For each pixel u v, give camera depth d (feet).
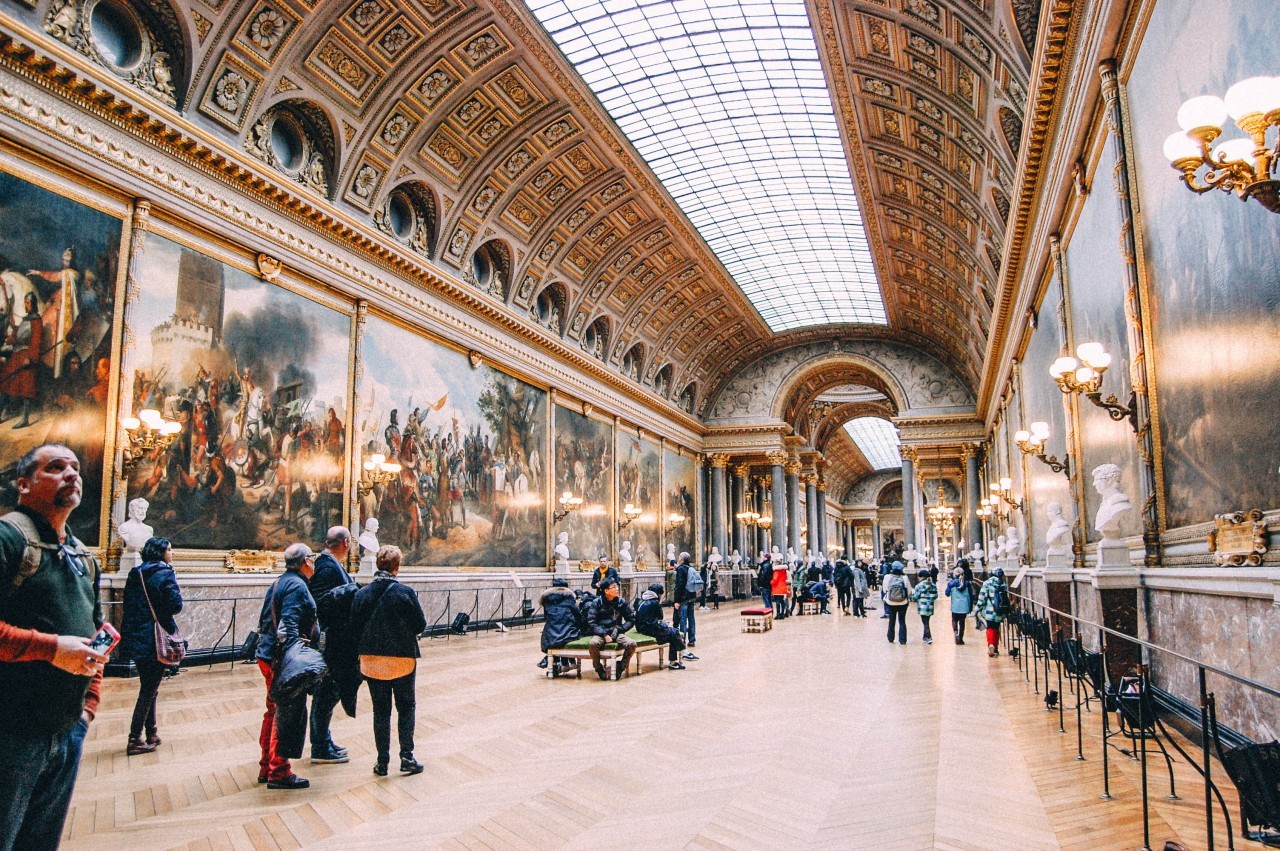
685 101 73.82
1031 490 66.69
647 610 43.52
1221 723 21.33
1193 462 24.21
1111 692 25.77
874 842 16.25
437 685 37.19
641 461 113.50
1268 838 15.58
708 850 15.84
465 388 71.67
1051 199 45.06
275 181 50.67
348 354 57.93
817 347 138.62
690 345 124.26
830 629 71.26
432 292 67.00
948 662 46.11
